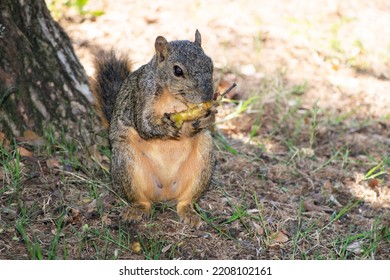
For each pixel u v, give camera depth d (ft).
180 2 57.88
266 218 32.50
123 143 31.86
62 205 30.99
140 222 31.07
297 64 52.29
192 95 29.37
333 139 43.55
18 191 31.32
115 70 36.60
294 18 58.54
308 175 37.93
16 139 34.63
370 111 48.01
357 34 58.80
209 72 29.76
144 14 54.34
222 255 29.40
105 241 29.43
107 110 35.76
